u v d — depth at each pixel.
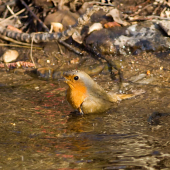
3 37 14.15
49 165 5.89
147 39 12.88
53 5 14.93
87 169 5.71
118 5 14.69
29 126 7.87
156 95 9.78
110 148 6.56
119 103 9.44
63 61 12.91
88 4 14.42
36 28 14.65
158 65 11.91
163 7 14.48
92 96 8.99
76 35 13.43
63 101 9.62
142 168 5.70
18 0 15.68
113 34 13.19
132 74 11.45
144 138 7.00
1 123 8.03
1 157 6.24
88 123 8.10
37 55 13.34
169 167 5.71
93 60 12.69
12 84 11.06
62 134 7.41
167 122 7.88
